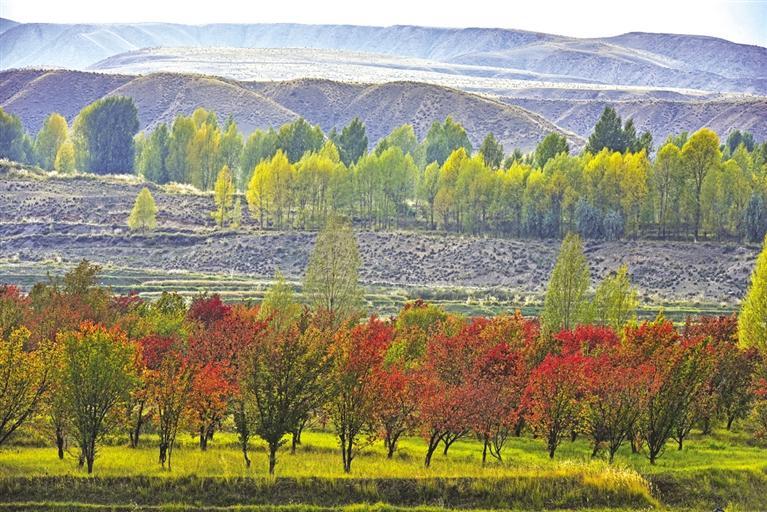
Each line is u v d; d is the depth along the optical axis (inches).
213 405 3336.6
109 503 2856.8
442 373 3932.1
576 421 3720.5
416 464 3400.6
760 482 3262.8
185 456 3410.4
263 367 3095.5
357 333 3506.4
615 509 2997.0
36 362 3181.6
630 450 4008.4
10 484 2876.5
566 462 3324.3
